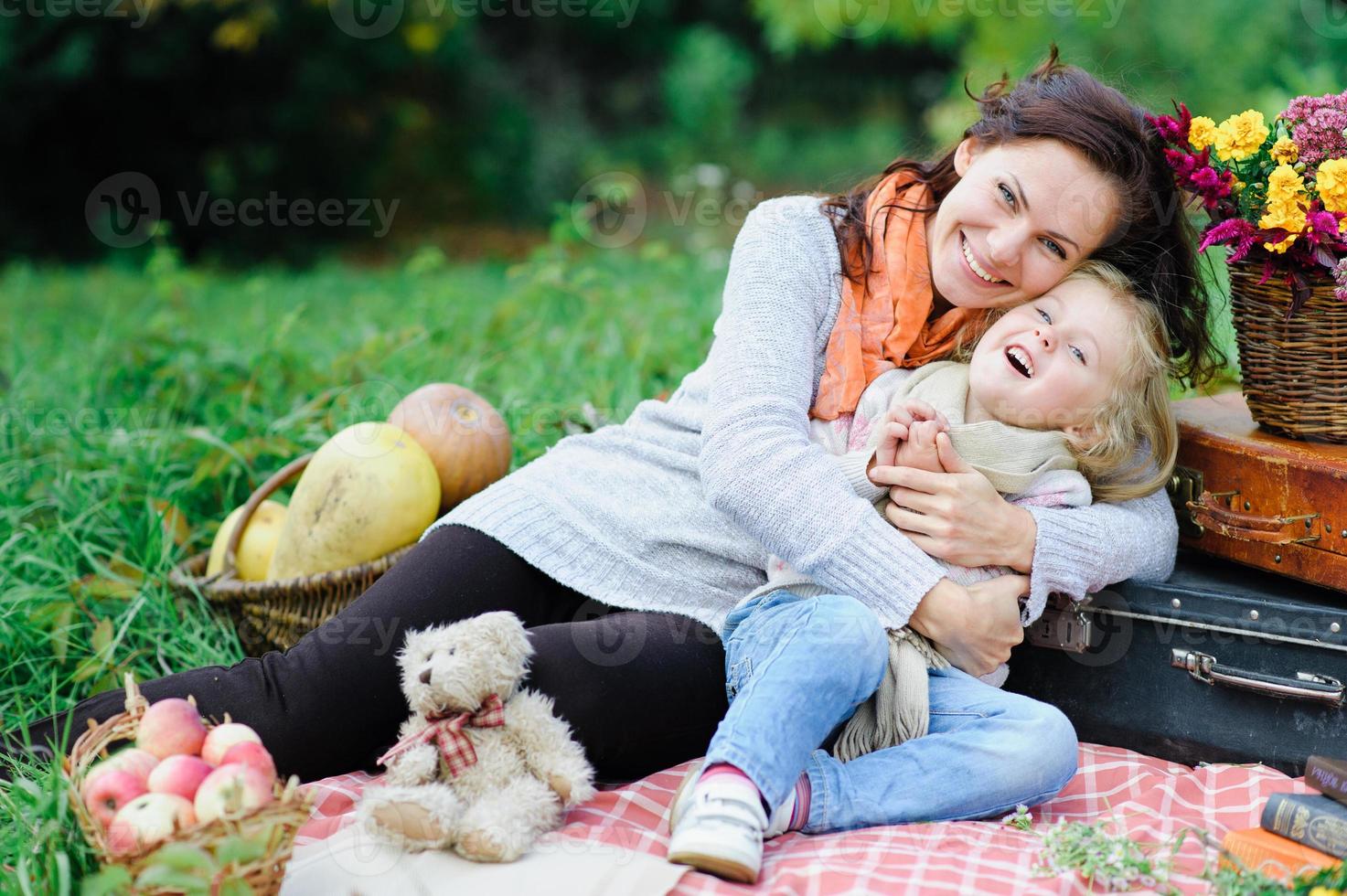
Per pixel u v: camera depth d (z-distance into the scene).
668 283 6.42
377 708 2.24
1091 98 2.34
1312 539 2.31
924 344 2.47
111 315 6.28
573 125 14.05
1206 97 9.14
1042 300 2.35
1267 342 2.46
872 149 14.52
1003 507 2.24
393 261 11.04
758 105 15.82
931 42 14.13
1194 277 2.53
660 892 1.80
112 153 11.24
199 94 11.30
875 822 2.10
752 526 2.21
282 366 4.25
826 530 2.17
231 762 1.79
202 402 4.08
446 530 2.38
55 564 2.99
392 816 1.87
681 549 2.34
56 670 2.70
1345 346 2.37
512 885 1.82
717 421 2.28
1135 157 2.32
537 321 4.95
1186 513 2.55
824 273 2.44
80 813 1.76
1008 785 2.11
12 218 11.09
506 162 12.97
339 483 2.73
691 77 14.80
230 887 1.63
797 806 2.06
